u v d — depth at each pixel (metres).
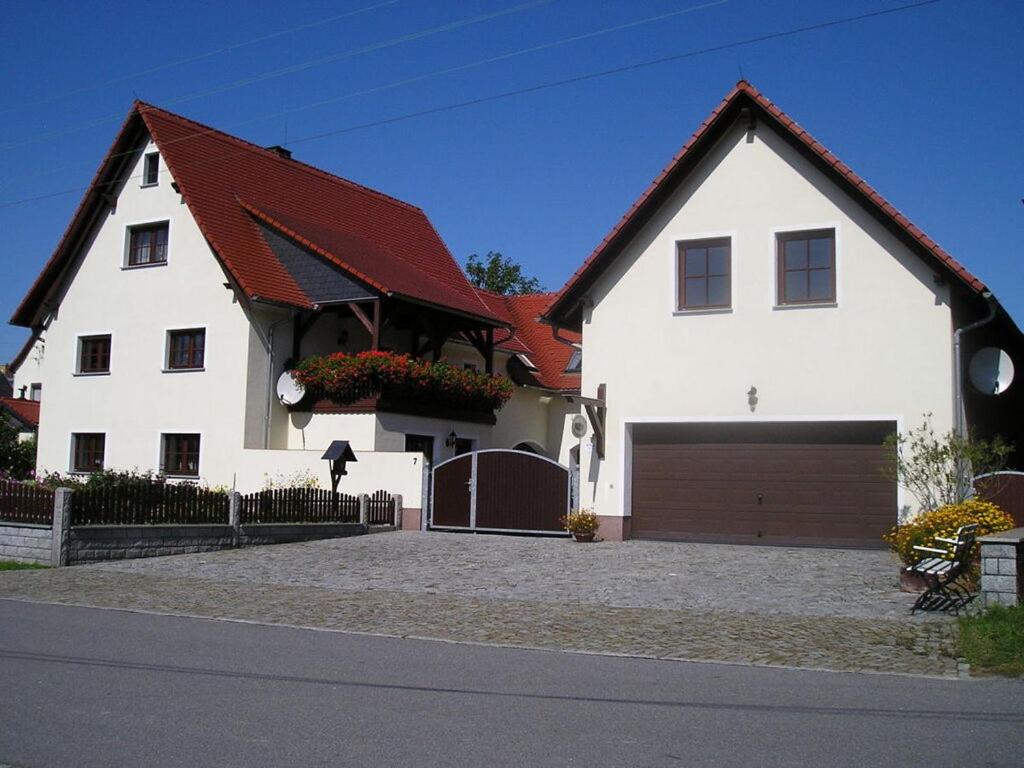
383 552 18.75
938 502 17.02
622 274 20.66
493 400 28.66
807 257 19.33
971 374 18.17
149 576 15.97
